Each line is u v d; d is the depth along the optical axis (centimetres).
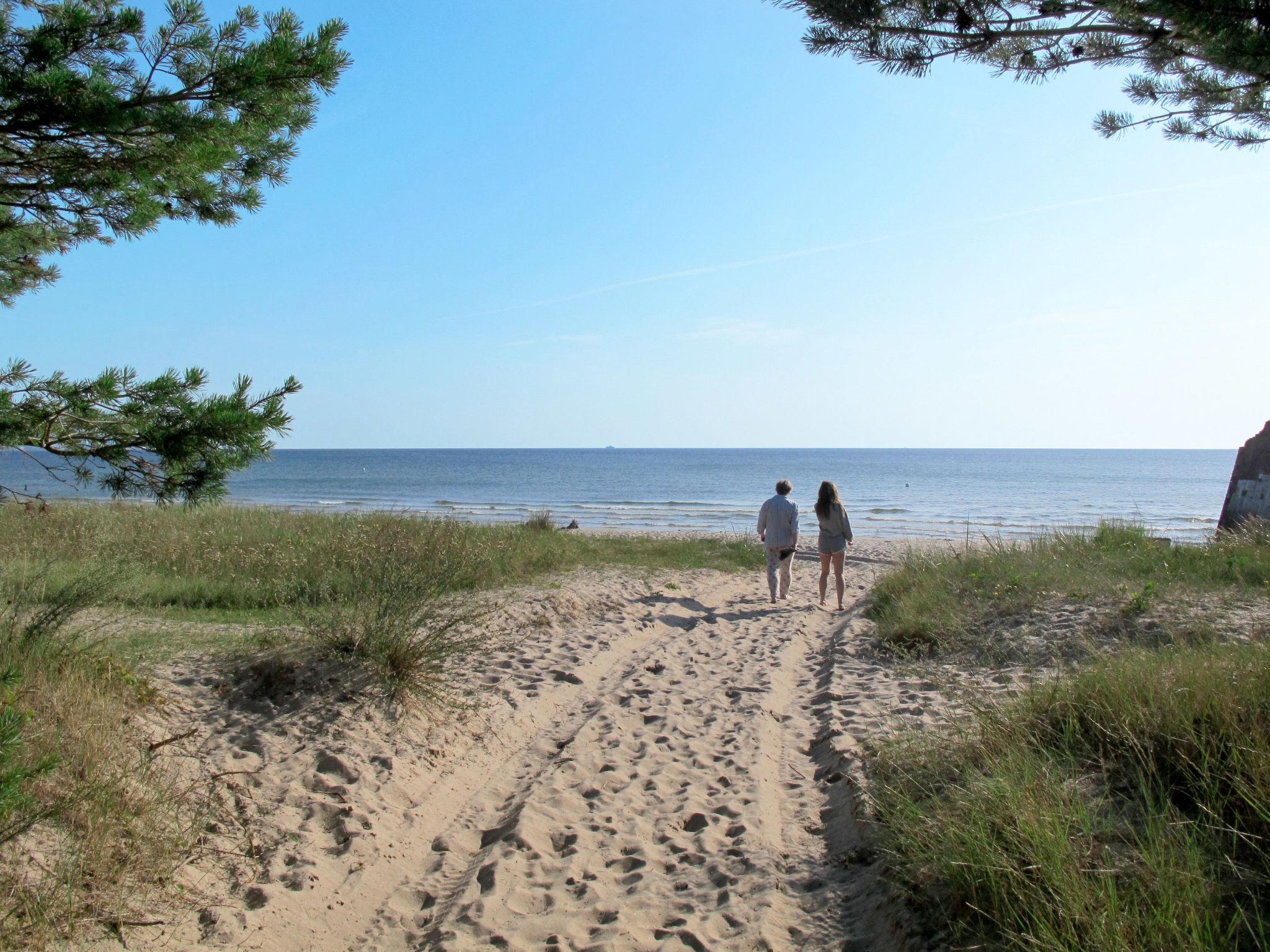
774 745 564
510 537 1440
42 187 455
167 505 413
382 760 484
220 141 464
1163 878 283
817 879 372
